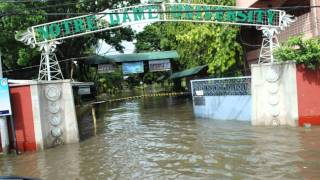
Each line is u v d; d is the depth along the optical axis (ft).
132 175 35.65
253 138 46.75
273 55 55.62
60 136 52.44
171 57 124.16
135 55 124.06
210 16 57.67
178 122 68.33
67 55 104.78
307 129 49.06
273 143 43.16
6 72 92.22
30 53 79.56
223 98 64.80
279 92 52.95
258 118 54.44
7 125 49.55
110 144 51.65
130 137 56.54
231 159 38.22
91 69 156.97
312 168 33.14
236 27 74.54
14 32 74.59
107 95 215.10
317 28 56.24
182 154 42.24
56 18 91.61
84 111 102.47
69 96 52.80
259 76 53.83
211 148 43.78
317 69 50.83
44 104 50.98
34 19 72.69
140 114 90.94
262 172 33.14
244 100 61.00
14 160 45.47
